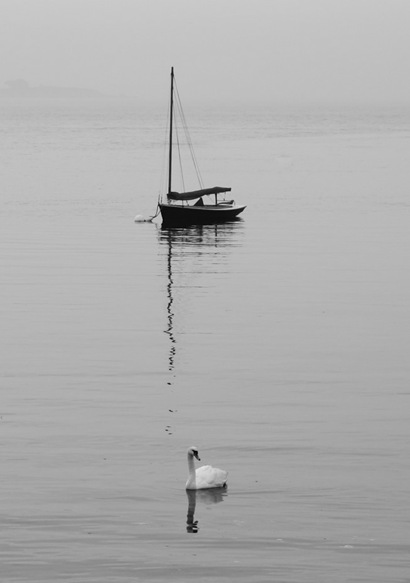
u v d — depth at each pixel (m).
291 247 84.88
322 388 45.19
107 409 42.06
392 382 46.12
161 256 80.56
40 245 85.62
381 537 30.41
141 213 108.38
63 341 53.25
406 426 40.09
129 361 49.44
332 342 53.22
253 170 158.00
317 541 30.14
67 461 36.22
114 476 34.91
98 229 96.00
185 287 67.81
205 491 33.69
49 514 31.80
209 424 40.28
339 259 78.94
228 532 30.73
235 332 55.38
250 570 28.48
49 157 183.75
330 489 33.84
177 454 37.06
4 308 61.12
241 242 88.00
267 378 46.66
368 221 101.56
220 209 100.62
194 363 49.09
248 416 41.25
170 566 28.61
